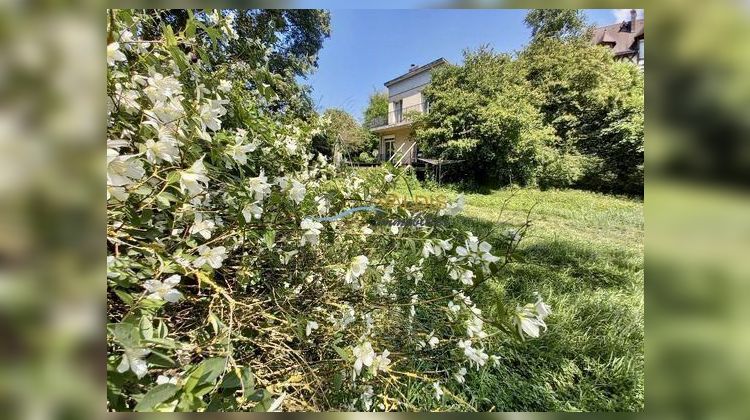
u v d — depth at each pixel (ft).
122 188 2.19
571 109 35.96
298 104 10.51
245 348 3.37
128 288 2.24
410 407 3.68
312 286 4.56
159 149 2.47
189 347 2.39
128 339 1.69
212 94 4.05
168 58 3.36
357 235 4.95
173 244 2.97
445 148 37.11
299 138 7.47
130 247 2.42
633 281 9.84
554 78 36.88
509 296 8.43
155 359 1.87
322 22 23.77
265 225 3.58
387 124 55.21
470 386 5.31
